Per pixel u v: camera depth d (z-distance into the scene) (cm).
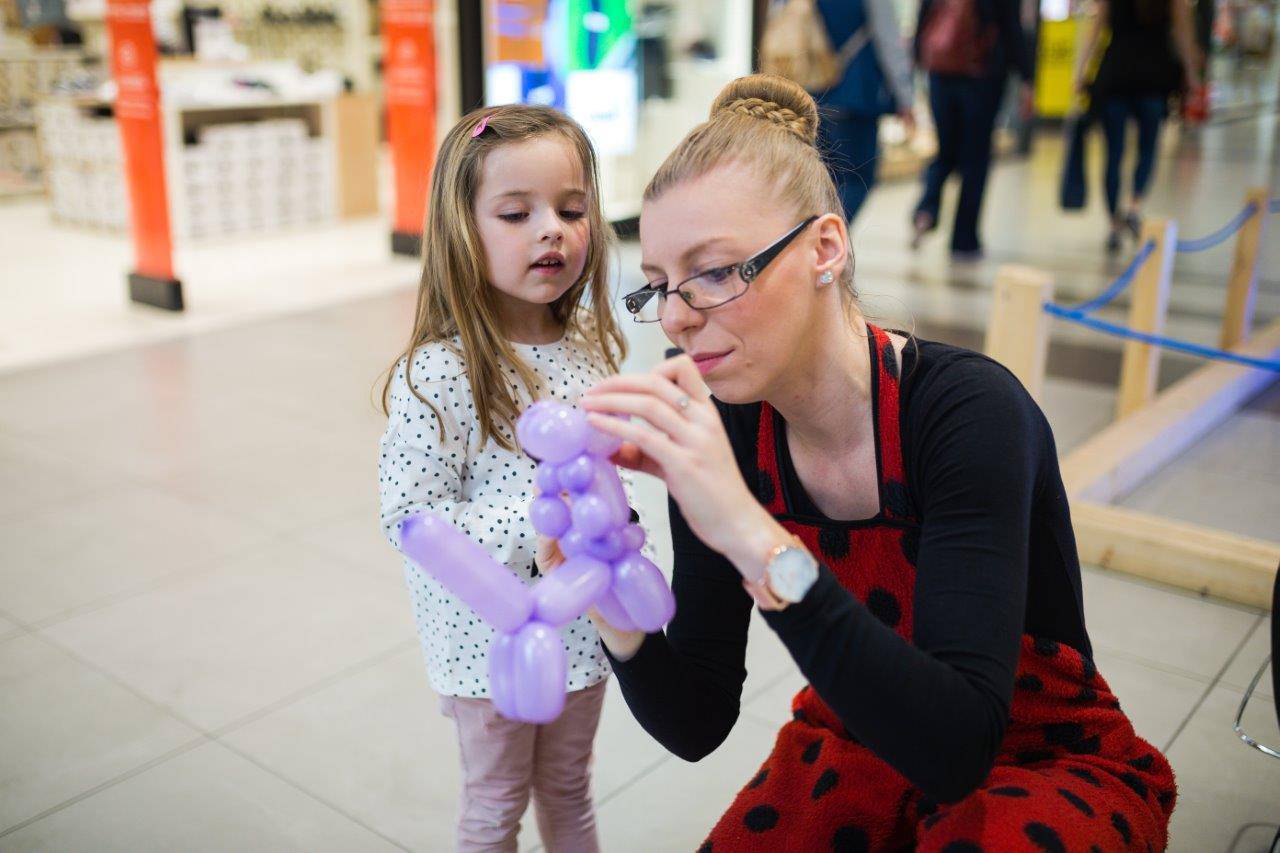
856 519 125
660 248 109
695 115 771
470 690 162
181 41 895
